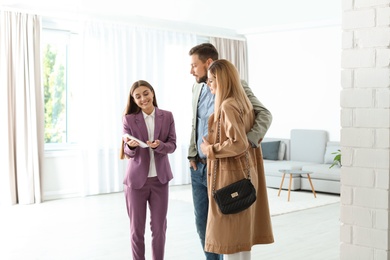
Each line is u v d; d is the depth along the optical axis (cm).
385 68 233
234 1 745
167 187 369
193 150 350
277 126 990
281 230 560
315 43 929
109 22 815
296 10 812
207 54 333
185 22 926
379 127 236
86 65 794
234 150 277
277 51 986
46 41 780
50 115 797
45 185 763
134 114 368
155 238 367
